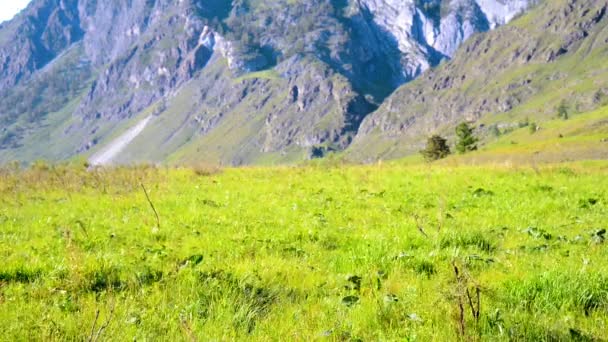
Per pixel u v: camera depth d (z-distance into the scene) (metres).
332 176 26.00
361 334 6.38
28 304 7.41
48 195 20.81
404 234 11.53
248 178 25.81
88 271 8.63
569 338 6.16
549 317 6.80
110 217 15.22
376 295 7.62
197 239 11.72
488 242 11.00
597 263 9.12
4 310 7.06
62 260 9.55
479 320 6.50
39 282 8.52
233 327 6.55
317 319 6.84
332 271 9.20
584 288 7.35
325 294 7.93
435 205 16.45
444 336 6.19
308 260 9.91
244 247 10.72
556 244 10.88
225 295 7.55
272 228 13.06
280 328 6.59
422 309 7.03
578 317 6.83
